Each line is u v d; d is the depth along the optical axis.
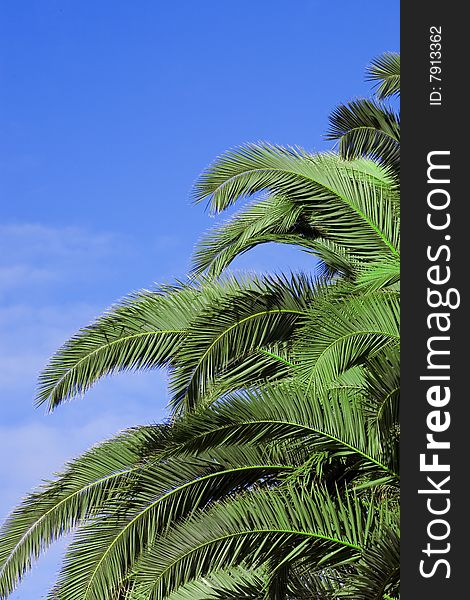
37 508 11.20
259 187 10.62
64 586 10.08
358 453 8.62
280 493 8.90
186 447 8.94
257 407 8.70
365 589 7.10
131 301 11.37
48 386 11.28
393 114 10.89
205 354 10.27
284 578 8.70
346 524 8.20
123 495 10.10
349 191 9.92
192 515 9.24
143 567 8.79
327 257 11.26
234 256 12.55
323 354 8.47
